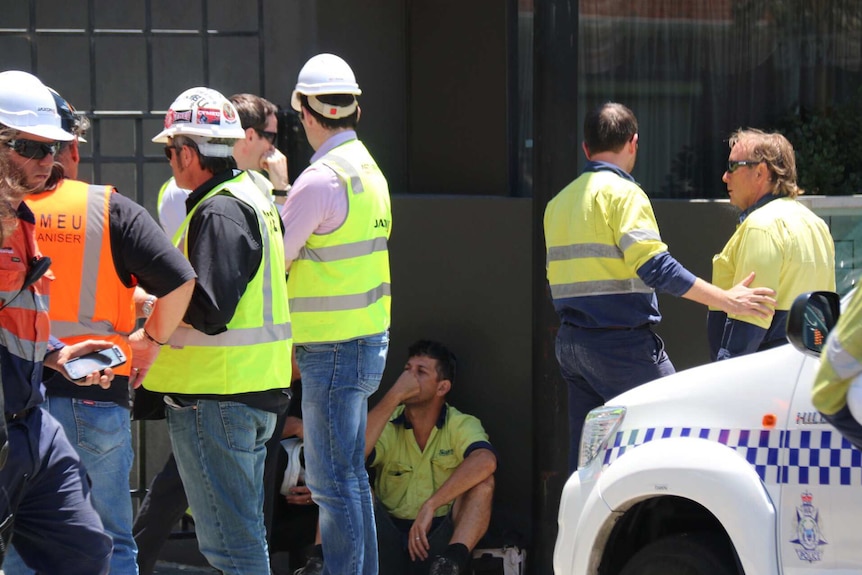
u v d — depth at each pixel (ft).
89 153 47.42
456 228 47.01
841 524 25.49
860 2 54.34
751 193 38.86
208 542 33.04
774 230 37.06
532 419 43.09
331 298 35.27
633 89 53.78
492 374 47.03
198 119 31.99
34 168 27.61
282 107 48.29
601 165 38.65
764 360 27.84
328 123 36.22
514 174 51.78
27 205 26.32
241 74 48.21
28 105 27.25
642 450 28.91
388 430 44.39
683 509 30.37
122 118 47.26
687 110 54.13
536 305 41.39
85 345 28.02
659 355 38.65
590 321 38.34
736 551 26.71
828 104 54.49
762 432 27.04
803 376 26.71
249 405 32.22
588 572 30.04
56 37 47.42
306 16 48.42
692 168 54.19
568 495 31.35
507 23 51.08
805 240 37.24
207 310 30.68
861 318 21.07
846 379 21.39
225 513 32.58
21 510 25.93
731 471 27.02
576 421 40.14
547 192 40.60
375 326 36.04
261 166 41.16
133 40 47.57
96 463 29.48
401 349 47.39
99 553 26.71
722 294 35.78
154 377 32.55
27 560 26.89
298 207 34.83
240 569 32.91
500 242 46.78
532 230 42.78
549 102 40.22
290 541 43.34
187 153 32.12
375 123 51.62
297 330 35.63
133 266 29.50
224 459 32.22
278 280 33.14
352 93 36.32
